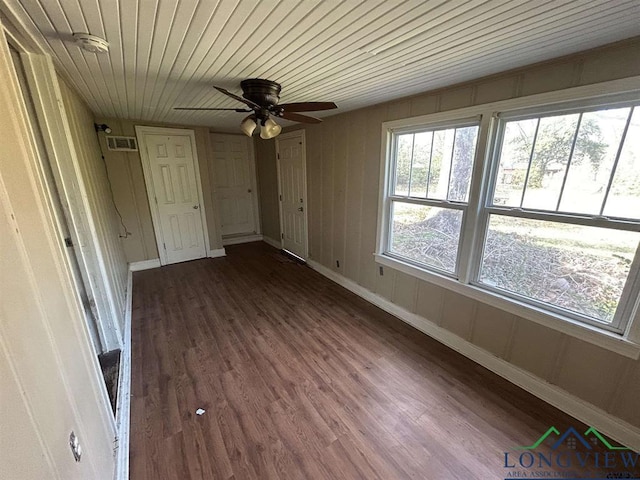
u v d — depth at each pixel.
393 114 2.73
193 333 2.72
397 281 3.00
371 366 2.27
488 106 2.00
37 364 0.70
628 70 1.43
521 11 1.14
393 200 2.94
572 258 1.77
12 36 1.36
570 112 1.68
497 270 2.18
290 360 2.34
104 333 2.26
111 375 2.05
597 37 1.37
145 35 1.34
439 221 2.54
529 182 1.92
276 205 5.31
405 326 2.86
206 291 3.65
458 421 1.77
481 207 2.19
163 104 2.91
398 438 1.66
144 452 1.58
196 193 4.68
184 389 2.03
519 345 2.04
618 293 1.61
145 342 2.57
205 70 1.85
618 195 1.56
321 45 1.46
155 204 4.35
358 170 3.26
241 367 2.26
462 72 1.90
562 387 1.85
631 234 1.53
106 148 3.84
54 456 0.70
